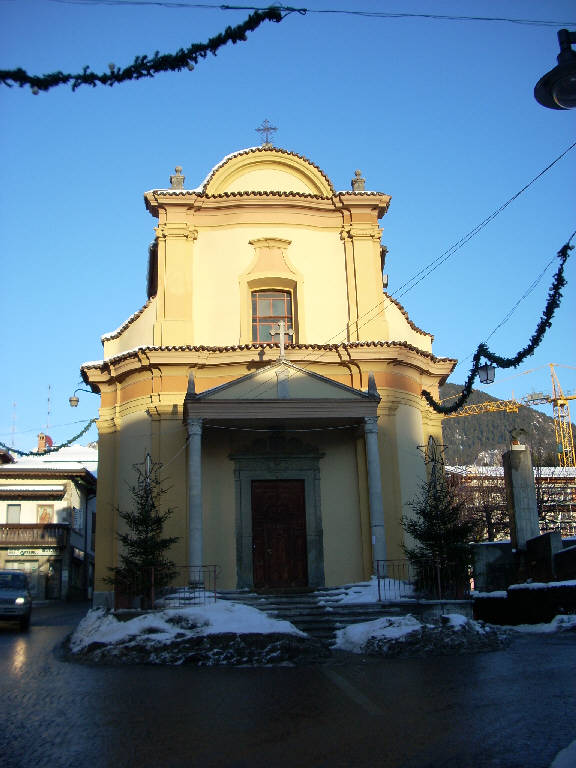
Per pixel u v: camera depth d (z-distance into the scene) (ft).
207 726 25.84
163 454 69.62
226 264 75.97
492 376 53.06
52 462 148.56
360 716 27.04
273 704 29.40
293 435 71.41
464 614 55.77
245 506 69.31
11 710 28.71
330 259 77.82
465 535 60.03
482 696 29.86
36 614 96.27
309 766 21.02
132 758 21.98
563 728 24.41
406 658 42.16
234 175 79.10
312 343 75.10
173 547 67.00
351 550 69.31
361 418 66.80
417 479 72.84
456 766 20.57
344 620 53.47
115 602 55.88
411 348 74.33
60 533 129.80
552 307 39.52
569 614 58.18
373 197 78.33
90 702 30.07
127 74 28.35
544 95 27.84
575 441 303.07
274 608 56.49
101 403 75.61
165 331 73.15
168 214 76.28
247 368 71.61
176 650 42.06
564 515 176.96
